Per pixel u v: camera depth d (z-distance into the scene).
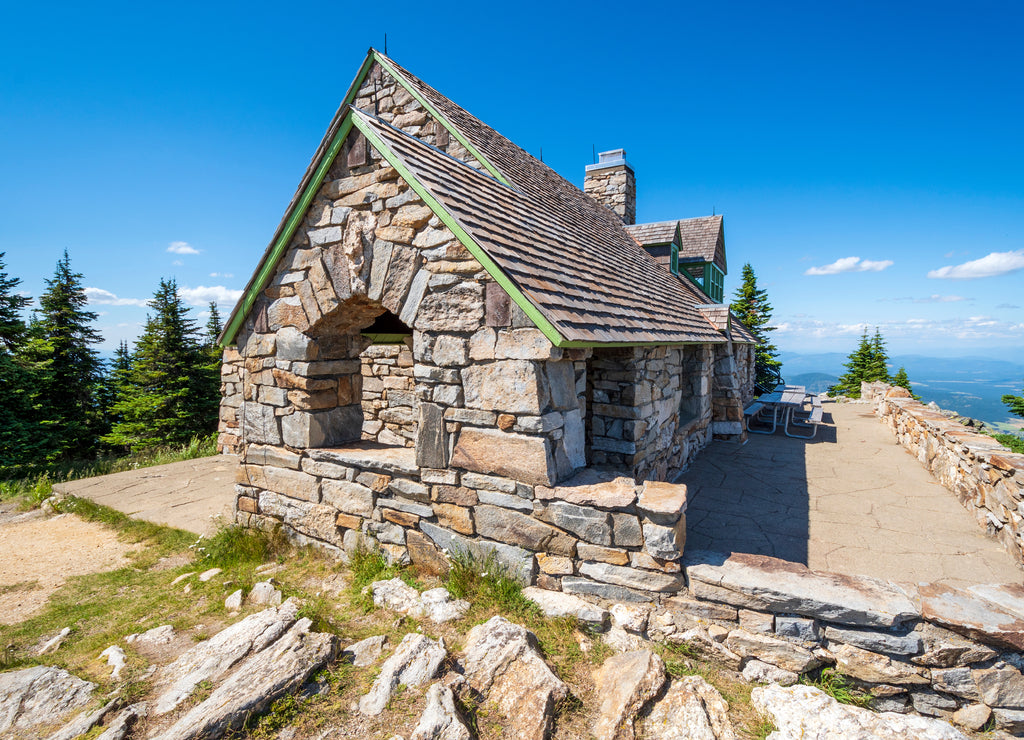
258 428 5.61
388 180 4.48
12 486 9.65
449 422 4.34
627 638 3.65
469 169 6.00
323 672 3.10
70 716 2.85
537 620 3.78
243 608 4.31
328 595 4.41
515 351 3.93
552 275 4.70
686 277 16.73
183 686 2.98
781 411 14.03
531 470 3.99
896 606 3.25
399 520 4.65
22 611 4.52
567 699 2.96
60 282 24.30
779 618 3.43
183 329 23.45
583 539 3.88
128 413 23.05
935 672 3.18
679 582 3.66
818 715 2.91
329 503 5.09
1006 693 3.07
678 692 3.03
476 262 4.05
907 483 7.49
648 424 6.61
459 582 4.16
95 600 4.67
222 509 7.09
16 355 19.80
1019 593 3.39
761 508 6.41
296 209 5.01
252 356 5.60
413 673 3.04
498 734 2.69
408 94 9.13
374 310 5.23
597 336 4.20
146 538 6.27
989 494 5.58
